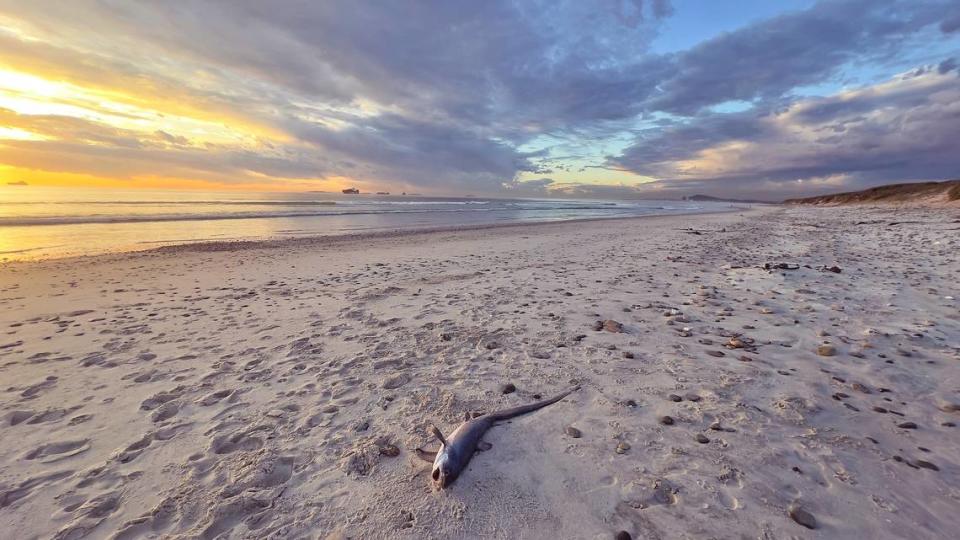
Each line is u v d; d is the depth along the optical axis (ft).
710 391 13.24
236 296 28.07
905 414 11.74
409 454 10.46
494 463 9.91
